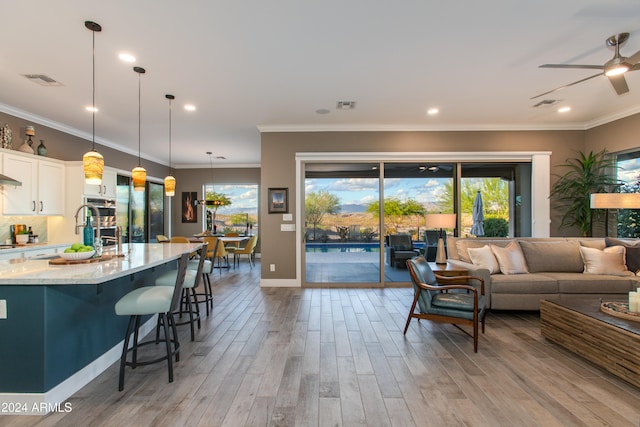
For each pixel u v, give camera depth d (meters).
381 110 4.49
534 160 5.18
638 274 3.71
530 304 3.63
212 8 2.23
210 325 3.44
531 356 2.67
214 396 2.08
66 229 4.86
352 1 2.18
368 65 3.14
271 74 3.32
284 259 5.27
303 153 5.19
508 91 3.82
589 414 1.88
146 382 2.26
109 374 2.39
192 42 2.68
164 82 3.48
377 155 5.22
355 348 2.83
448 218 4.09
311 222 5.36
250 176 8.95
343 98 4.02
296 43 2.72
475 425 1.78
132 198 7.02
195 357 2.66
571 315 2.68
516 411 1.91
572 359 2.61
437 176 5.39
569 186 4.97
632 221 4.70
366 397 2.06
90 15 2.29
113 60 2.97
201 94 3.83
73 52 2.81
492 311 3.94
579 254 4.06
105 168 5.50
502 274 3.87
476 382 2.25
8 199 3.98
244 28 2.49
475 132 5.26
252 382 2.25
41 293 1.93
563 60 3.07
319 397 2.06
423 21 2.43
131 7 2.20
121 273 2.11
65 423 1.81
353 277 5.32
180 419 1.84
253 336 3.12
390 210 5.38
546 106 4.36
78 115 4.55
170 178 4.43
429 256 5.38
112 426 1.78
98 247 2.78
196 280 3.09
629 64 2.57
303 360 2.60
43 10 2.22
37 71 3.18
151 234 7.81
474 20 2.42
